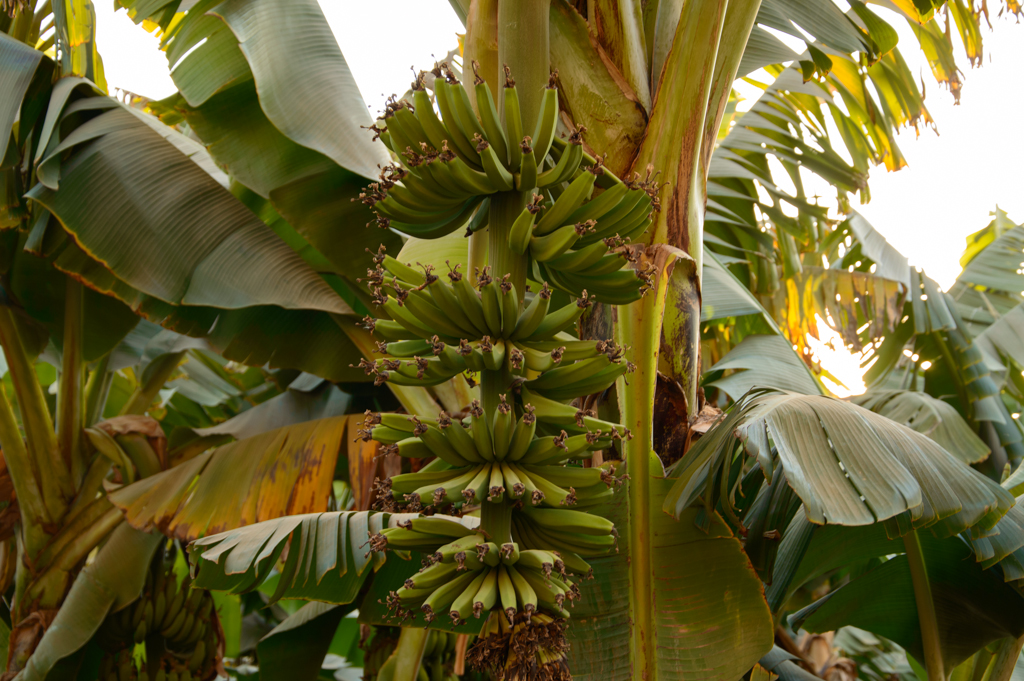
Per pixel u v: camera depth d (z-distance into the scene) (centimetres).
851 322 505
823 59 320
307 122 342
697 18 223
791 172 482
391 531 173
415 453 177
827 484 188
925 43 368
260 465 346
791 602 494
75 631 365
